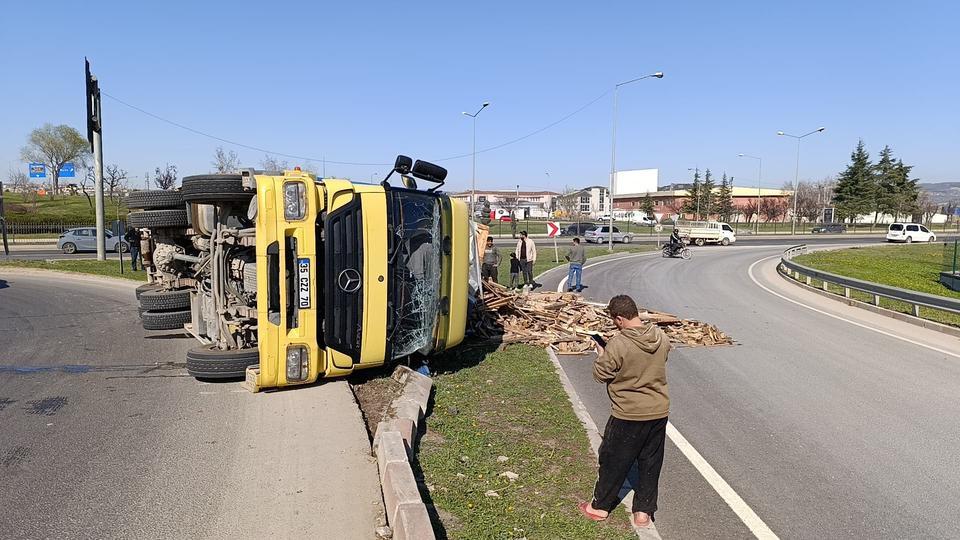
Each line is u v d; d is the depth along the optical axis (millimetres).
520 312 11906
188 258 9242
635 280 23781
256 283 6922
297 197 6469
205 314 8789
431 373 8242
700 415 7336
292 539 4008
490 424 6383
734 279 25062
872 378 9109
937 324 13453
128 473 4980
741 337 12344
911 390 8477
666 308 16500
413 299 7277
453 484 4895
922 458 6047
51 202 63938
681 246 36312
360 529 4137
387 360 7176
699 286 22203
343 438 5621
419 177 7676
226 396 6938
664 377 4461
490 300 11570
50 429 6020
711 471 5688
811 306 17344
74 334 10844
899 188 81000
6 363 8695
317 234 6664
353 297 6809
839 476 5613
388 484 4379
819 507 5012
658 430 4445
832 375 9273
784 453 6152
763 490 5312
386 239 6938
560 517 4531
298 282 6531
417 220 7301
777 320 14672
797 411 7500
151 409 6590
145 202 9531
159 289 10477
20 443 5652
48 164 75688
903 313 15125
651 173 119000
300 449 5395
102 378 7902
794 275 26266
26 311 13445
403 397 6496
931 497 5211
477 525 4289
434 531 4141
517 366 8906
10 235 42750
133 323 11961
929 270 30562
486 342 10398
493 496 4766
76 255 31875
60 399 7000
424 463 5242
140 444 5590
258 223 6402
